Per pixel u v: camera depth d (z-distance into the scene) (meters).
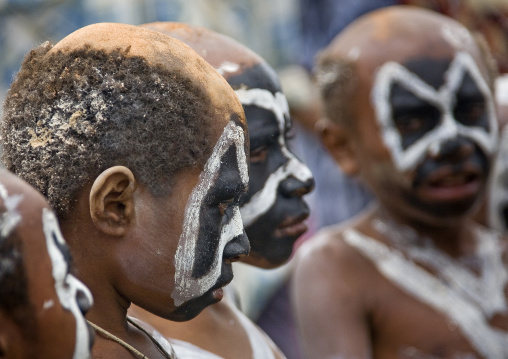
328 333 6.38
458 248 6.74
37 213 2.82
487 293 6.59
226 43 4.77
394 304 6.48
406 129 6.45
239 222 3.72
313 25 9.22
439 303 6.48
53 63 3.52
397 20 6.68
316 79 7.19
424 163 6.38
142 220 3.44
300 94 8.97
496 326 6.50
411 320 6.45
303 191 4.75
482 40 6.88
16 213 2.77
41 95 3.47
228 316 4.87
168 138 3.44
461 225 6.83
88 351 2.94
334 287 6.51
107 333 3.54
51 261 2.83
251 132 4.61
